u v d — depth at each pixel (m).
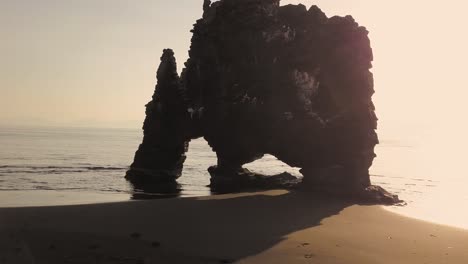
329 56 43.44
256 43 44.28
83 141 171.00
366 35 43.69
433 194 47.81
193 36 49.62
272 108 43.66
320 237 24.70
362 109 41.91
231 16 45.06
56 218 27.52
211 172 49.91
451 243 24.69
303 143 42.56
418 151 135.50
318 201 37.16
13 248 20.97
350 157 41.34
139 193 43.62
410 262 20.75
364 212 33.44
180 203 34.00
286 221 28.94
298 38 44.50
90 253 20.75
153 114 52.97
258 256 20.88
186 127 50.84
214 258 20.53
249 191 42.03
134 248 21.80
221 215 30.05
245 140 45.75
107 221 27.17
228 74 45.34
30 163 73.00
